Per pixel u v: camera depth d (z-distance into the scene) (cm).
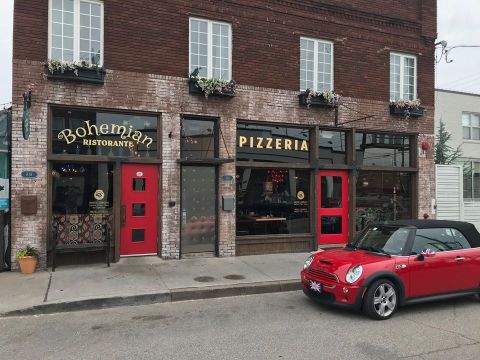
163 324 627
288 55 1169
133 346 536
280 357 498
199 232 1077
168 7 1035
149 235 1030
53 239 902
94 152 980
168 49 1034
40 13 922
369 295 643
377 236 758
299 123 1179
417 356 502
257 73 1130
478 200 1503
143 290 763
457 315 677
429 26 1373
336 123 1223
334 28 1234
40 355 510
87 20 971
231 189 1093
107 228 941
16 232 895
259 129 1149
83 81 951
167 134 1027
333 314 676
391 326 617
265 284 824
